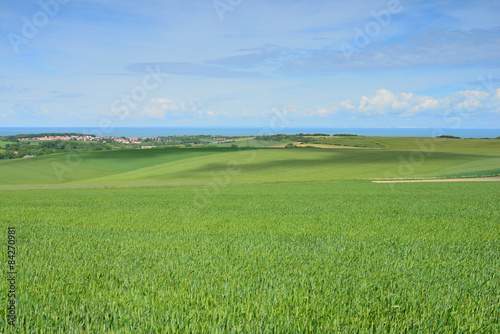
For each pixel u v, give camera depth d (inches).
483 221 453.7
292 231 374.6
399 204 706.8
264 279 188.2
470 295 165.6
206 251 259.6
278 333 122.7
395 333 124.6
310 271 204.7
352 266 218.7
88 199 898.7
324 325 129.0
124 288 171.9
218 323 126.6
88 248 272.8
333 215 526.3
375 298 158.6
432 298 158.6
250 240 317.1
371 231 373.4
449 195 945.5
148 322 127.7
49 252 255.1
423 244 298.5
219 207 667.4
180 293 161.3
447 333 125.9
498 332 129.0
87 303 148.9
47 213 563.2
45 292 162.1
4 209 634.8
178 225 424.8
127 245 286.7
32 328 124.3
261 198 896.3
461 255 253.4
